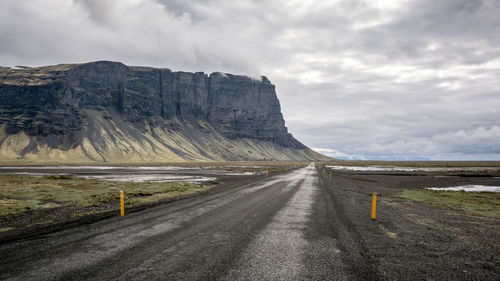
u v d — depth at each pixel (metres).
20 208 14.91
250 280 5.21
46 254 6.64
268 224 10.24
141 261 6.18
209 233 8.80
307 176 48.41
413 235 9.05
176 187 28.09
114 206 15.93
